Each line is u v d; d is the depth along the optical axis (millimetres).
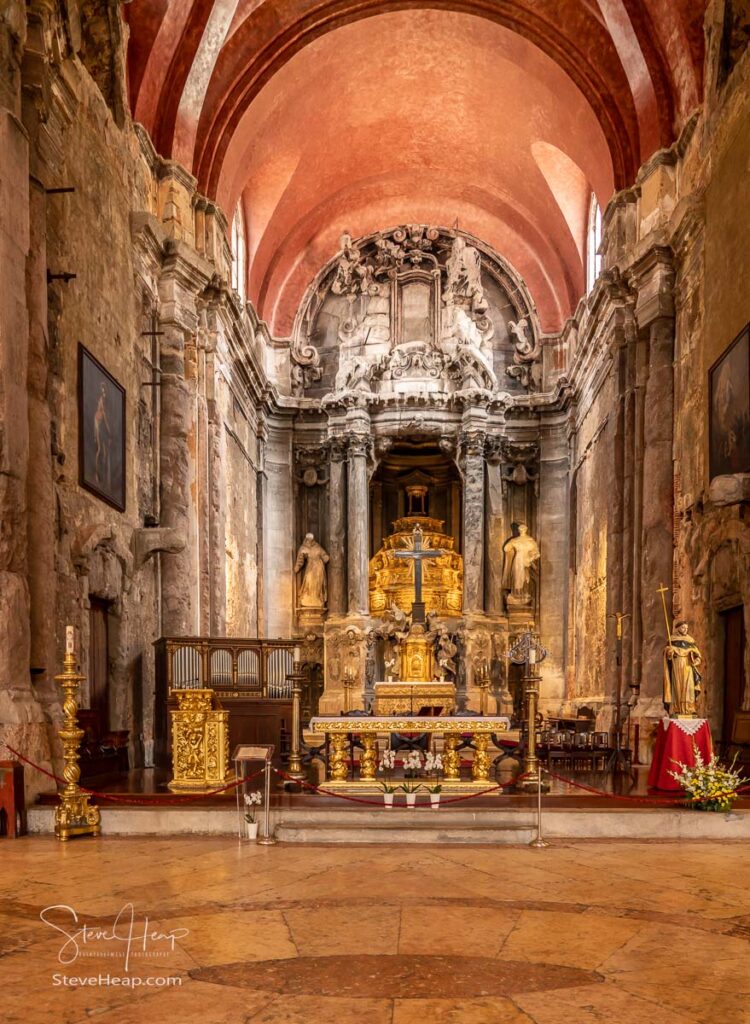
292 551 27609
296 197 26047
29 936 5750
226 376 20812
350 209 28531
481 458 26656
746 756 12117
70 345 12734
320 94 22469
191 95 17953
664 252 16719
